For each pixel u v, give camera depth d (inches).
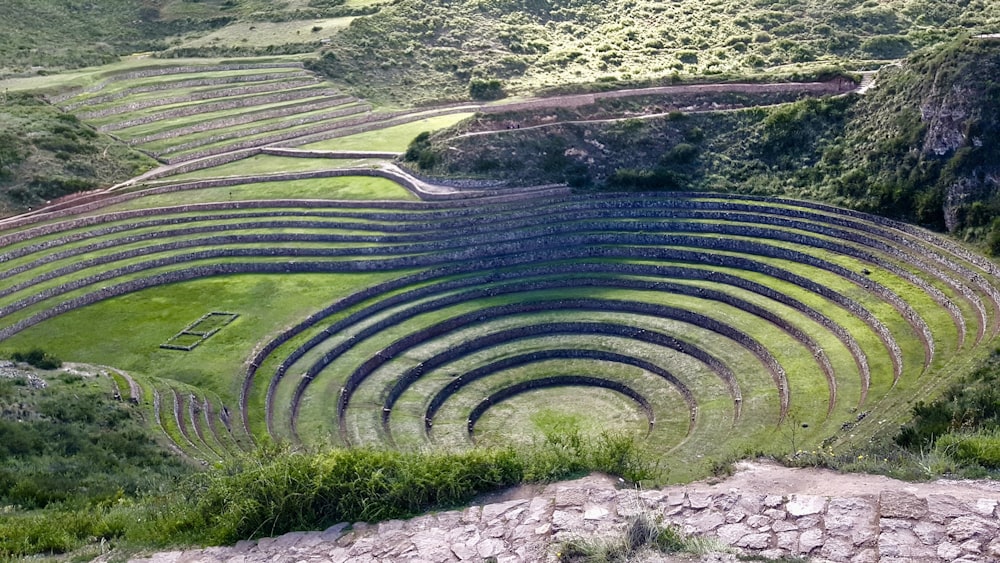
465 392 2311.8
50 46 4751.5
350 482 951.6
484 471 967.6
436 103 4202.8
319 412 2130.9
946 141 2632.9
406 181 3181.6
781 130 3122.5
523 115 3361.2
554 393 2327.8
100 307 2598.4
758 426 1963.6
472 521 891.4
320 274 2773.1
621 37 4571.9
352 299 2610.7
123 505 1190.3
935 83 2716.5
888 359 2096.5
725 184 3041.3
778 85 3363.7
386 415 2181.3
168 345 2361.0
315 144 3722.9
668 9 4778.5
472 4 4904.0
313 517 939.3
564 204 3014.3
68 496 1332.4
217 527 945.5
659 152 3206.2
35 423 1697.8
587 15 4877.0
